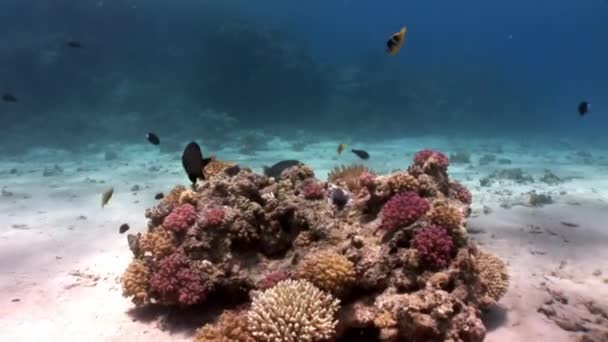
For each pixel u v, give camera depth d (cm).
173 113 2970
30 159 2295
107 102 3134
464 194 634
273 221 548
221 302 541
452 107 3888
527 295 574
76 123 2864
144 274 547
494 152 2517
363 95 3422
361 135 3062
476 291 453
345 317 431
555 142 3203
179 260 514
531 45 12575
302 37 4175
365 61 4059
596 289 601
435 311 385
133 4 3497
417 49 8662
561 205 1135
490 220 978
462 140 3106
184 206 565
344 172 703
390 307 409
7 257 779
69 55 3177
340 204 577
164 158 2202
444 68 4981
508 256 745
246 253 542
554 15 11875
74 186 1520
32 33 3316
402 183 539
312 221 526
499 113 4097
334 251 482
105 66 3344
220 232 526
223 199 565
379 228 507
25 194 1393
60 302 584
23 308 566
